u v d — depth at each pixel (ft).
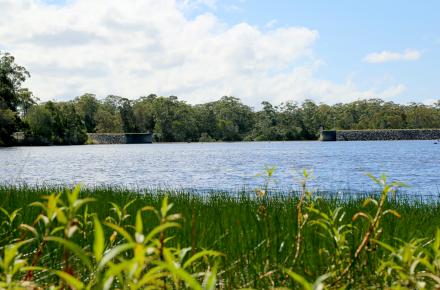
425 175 99.19
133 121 494.18
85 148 307.37
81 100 484.33
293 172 107.65
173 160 167.84
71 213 5.87
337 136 505.25
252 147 330.54
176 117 501.97
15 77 330.34
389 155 195.21
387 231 15.79
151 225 20.24
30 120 326.65
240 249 14.37
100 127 474.49
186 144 440.86
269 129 523.29
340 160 160.25
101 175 105.29
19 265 6.21
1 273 6.27
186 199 35.73
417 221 21.26
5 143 307.78
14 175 103.24
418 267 11.77
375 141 488.02
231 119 535.19
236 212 20.47
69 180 92.17
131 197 37.60
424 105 570.87
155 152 246.27
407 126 532.73
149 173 110.93
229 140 521.24
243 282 12.78
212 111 524.52
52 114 344.49
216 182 87.51
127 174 108.17
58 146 337.72
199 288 4.52
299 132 526.57
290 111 536.83
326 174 102.47
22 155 197.16
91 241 15.05
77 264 13.50
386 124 533.14
